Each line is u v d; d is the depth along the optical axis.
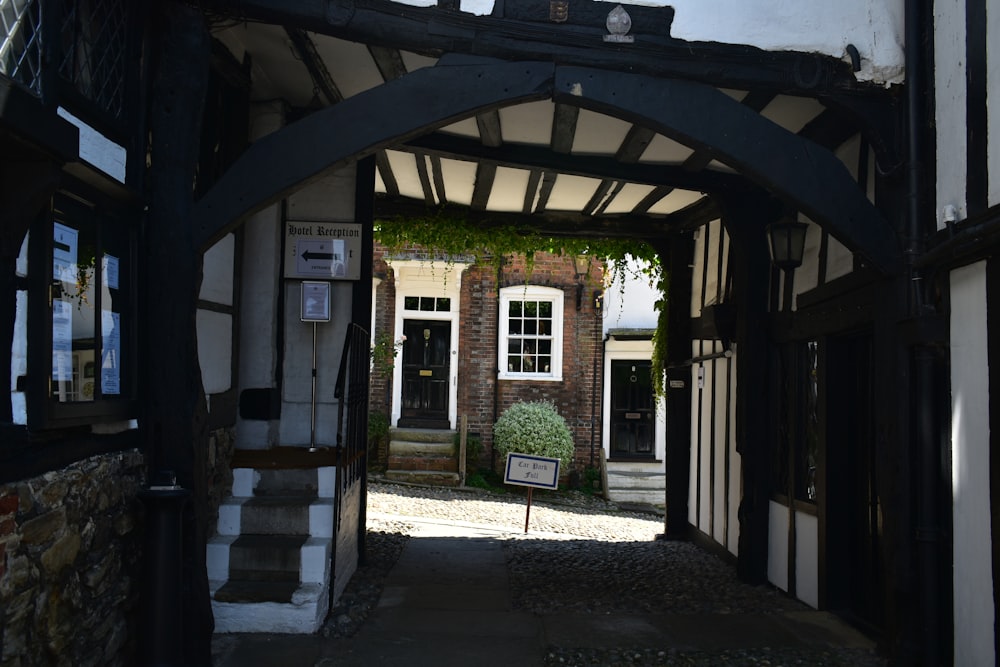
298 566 4.96
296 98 6.09
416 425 14.47
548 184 7.45
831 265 5.55
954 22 4.04
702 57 4.40
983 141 3.74
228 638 4.62
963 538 3.91
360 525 6.62
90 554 3.45
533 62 4.35
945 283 4.09
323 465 5.61
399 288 14.45
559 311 14.55
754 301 6.79
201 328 4.99
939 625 4.12
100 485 3.52
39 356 3.04
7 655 2.77
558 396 14.48
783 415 6.54
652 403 14.68
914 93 4.35
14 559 2.80
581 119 5.65
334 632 4.80
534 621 5.26
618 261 9.64
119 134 3.83
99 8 3.62
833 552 5.55
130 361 3.96
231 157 5.59
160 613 3.91
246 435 6.01
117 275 3.88
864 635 5.03
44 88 3.04
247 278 6.07
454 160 6.84
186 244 4.11
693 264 8.98
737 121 4.41
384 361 14.12
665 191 7.43
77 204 3.46
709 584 6.63
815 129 5.51
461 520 10.09
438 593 5.95
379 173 7.49
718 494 7.90
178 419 4.07
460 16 4.30
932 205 4.24
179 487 4.00
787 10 4.45
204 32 4.20
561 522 10.59
